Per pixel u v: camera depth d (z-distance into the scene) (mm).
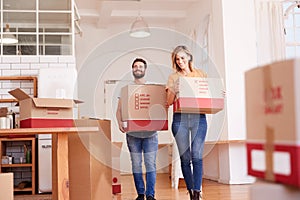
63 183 2590
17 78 5648
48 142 5312
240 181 5750
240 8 6062
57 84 5316
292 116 917
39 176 5258
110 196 3059
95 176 2938
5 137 5332
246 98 1119
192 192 3396
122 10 8203
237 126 5793
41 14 6051
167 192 4711
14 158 5613
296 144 901
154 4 7910
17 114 5617
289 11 6793
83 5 7898
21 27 5992
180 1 7680
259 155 1052
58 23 6059
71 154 2945
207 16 6953
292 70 925
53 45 6012
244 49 6004
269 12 6223
